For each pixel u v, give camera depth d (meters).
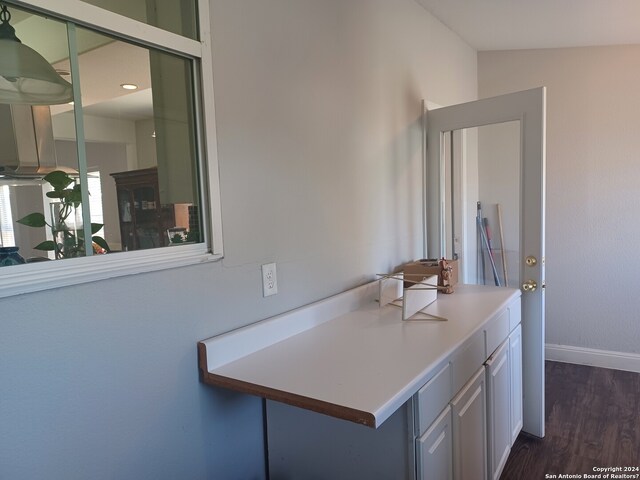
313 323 1.83
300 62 1.79
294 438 1.57
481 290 2.39
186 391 1.38
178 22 1.37
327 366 1.41
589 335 3.48
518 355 2.36
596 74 3.32
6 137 1.04
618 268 3.35
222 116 1.47
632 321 3.33
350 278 2.12
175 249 1.36
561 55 3.41
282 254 1.73
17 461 1.02
